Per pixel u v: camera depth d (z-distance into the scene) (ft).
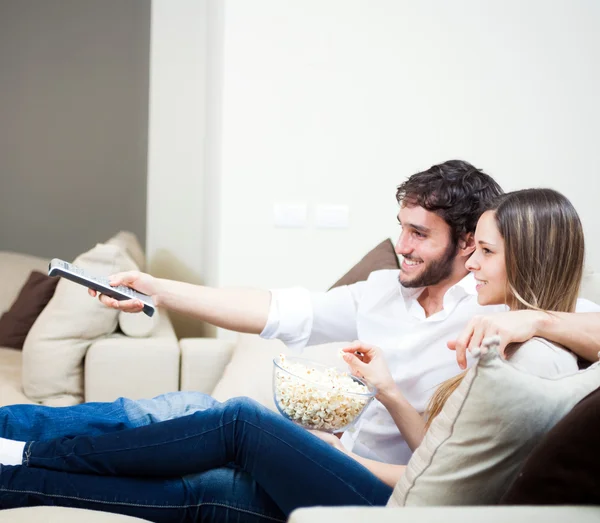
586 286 6.77
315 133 10.10
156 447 5.31
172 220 12.36
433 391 6.22
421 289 6.54
